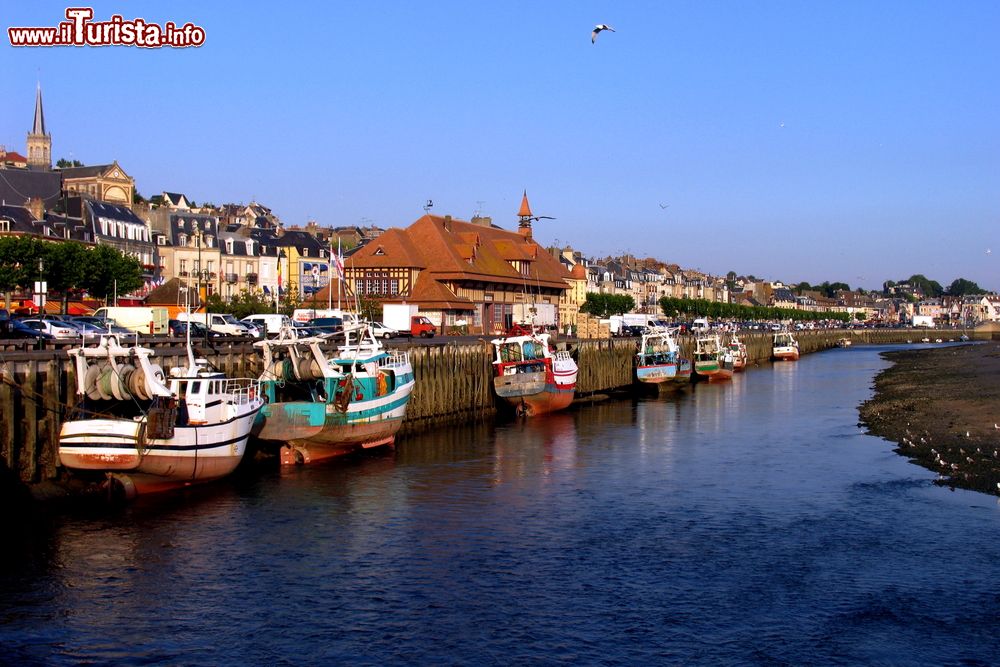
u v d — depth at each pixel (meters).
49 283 82.75
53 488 35.03
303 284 120.56
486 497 38.50
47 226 106.81
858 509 35.69
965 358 127.81
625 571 28.42
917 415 61.38
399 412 50.72
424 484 40.94
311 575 27.98
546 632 23.75
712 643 23.05
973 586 26.78
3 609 25.05
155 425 34.16
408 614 24.94
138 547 30.38
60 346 46.53
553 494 39.19
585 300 175.00
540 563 29.25
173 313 78.06
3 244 80.25
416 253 105.62
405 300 101.19
